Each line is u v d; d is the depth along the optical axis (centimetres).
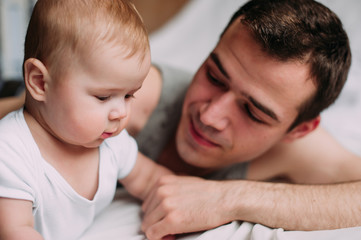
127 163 73
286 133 87
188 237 70
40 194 56
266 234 64
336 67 81
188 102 85
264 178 111
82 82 49
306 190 73
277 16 74
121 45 50
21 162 53
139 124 94
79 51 48
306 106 80
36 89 51
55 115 52
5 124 55
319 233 64
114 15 51
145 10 254
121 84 51
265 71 71
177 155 99
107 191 67
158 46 219
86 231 70
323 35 75
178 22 227
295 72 72
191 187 73
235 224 70
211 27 231
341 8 219
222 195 72
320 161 113
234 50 74
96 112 51
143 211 77
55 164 58
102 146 66
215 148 83
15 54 234
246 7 85
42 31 50
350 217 67
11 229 50
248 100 74
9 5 227
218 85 79
